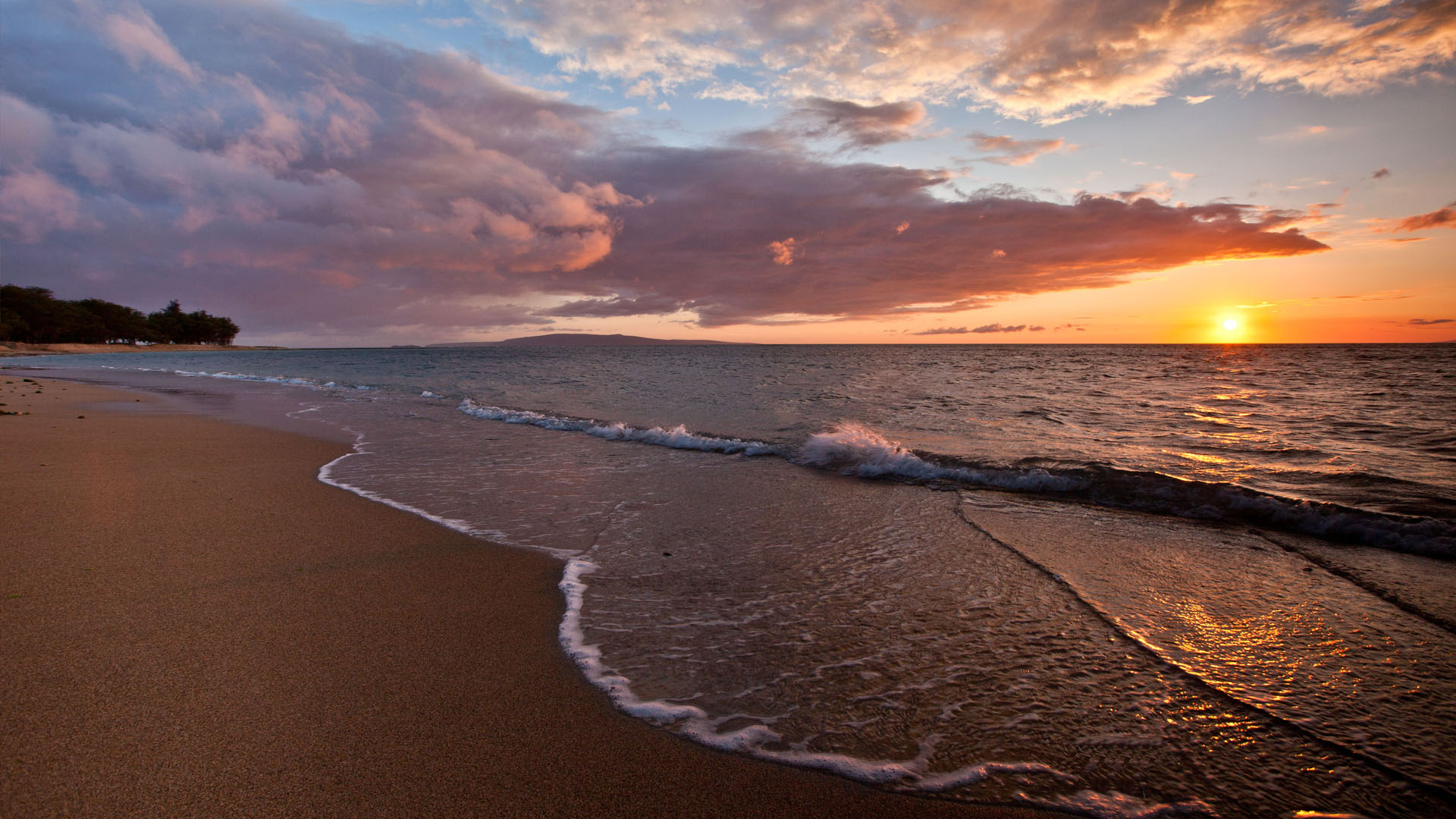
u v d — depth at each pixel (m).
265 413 15.04
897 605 4.04
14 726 2.52
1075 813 2.23
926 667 3.26
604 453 9.67
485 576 4.47
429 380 28.61
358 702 2.80
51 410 14.24
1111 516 6.27
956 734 2.68
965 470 7.89
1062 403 16.69
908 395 19.33
